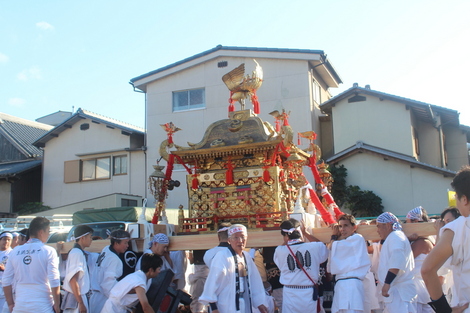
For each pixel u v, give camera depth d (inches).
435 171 613.3
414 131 693.3
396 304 180.2
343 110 698.2
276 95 664.4
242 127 251.1
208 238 215.9
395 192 629.9
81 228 214.5
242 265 179.5
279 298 244.4
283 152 242.2
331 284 228.1
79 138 818.8
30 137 986.1
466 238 111.9
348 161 659.4
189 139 713.6
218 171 252.5
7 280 203.2
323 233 209.6
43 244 202.7
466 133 768.3
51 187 827.4
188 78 728.3
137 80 747.4
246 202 242.2
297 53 657.6
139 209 503.8
